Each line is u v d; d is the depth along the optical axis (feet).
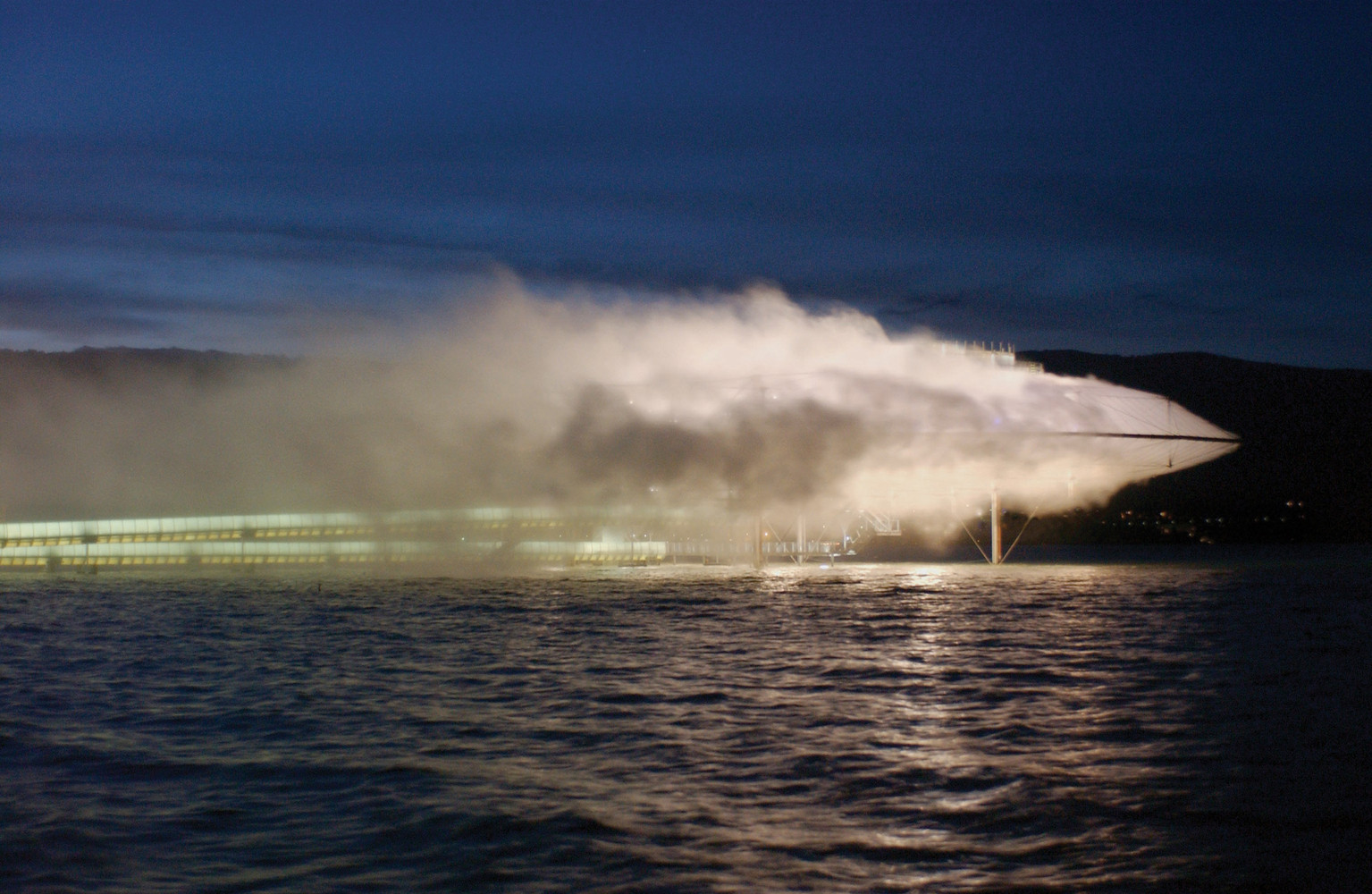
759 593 365.61
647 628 240.94
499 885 67.62
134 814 81.82
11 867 69.51
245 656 181.27
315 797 87.15
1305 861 73.00
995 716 126.21
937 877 69.77
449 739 111.04
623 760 101.71
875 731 116.37
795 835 78.13
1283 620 269.03
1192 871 71.10
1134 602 335.26
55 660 173.88
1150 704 134.92
